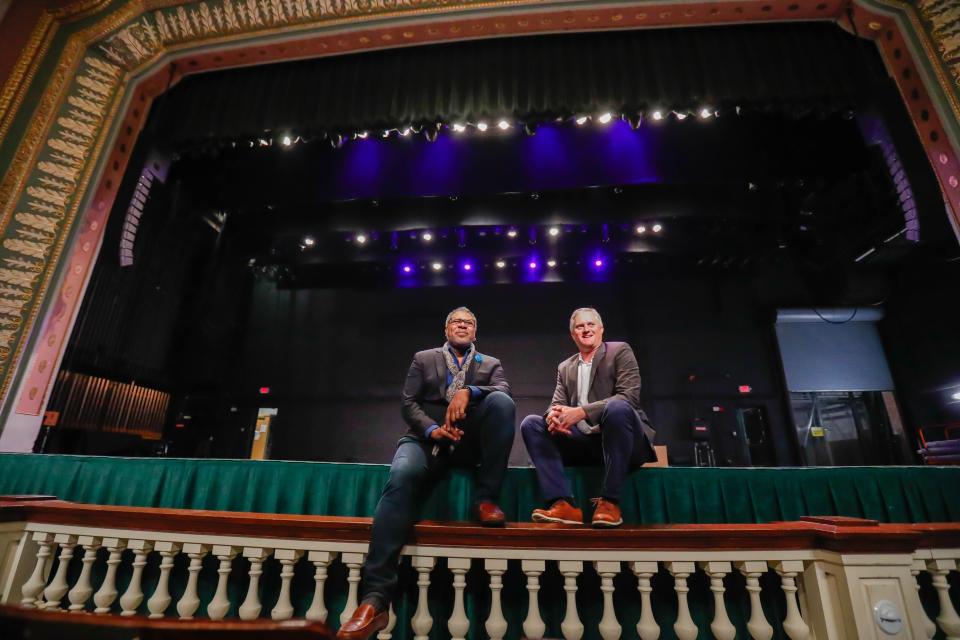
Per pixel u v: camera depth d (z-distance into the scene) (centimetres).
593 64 372
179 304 693
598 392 199
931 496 197
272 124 391
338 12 355
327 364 793
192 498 212
